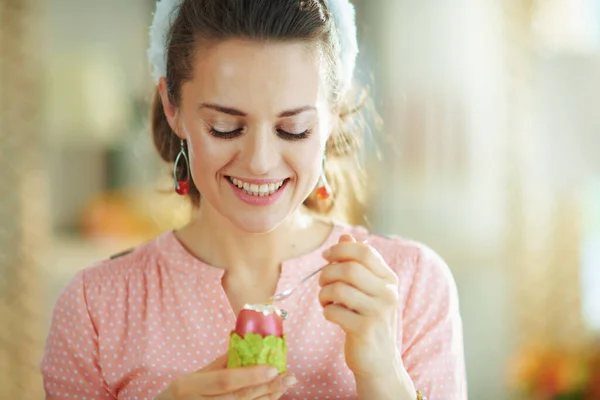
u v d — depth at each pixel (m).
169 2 1.45
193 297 1.47
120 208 4.46
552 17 3.46
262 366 1.14
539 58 3.48
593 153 3.39
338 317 1.22
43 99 4.28
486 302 3.85
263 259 1.48
